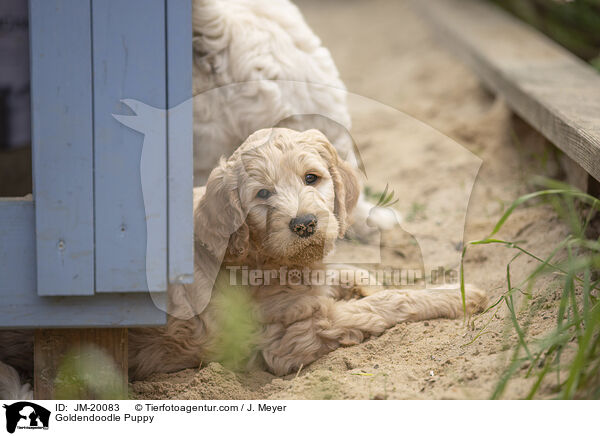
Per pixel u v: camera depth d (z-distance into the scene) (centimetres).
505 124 464
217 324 262
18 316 229
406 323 272
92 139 222
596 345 210
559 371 213
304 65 331
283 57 328
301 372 258
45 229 223
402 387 229
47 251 224
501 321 257
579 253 281
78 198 223
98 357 241
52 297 229
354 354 256
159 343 261
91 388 241
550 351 218
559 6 575
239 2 340
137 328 259
